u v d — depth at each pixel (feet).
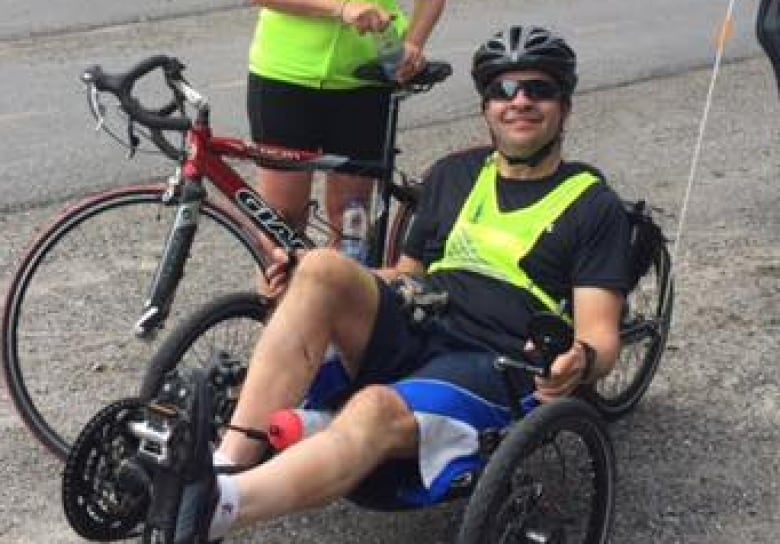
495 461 9.12
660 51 27.91
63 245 14.06
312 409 10.02
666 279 12.51
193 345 10.99
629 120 22.79
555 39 10.27
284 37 12.60
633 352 12.34
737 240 17.02
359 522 10.98
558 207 10.34
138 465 8.44
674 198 18.70
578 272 10.23
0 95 23.71
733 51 27.99
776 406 12.86
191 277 15.33
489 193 10.64
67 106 22.98
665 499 11.32
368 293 9.91
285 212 12.74
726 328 14.48
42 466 11.81
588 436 9.80
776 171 19.97
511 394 9.85
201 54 26.81
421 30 12.64
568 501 10.23
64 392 12.74
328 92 12.63
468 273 10.52
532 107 10.19
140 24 29.40
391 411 9.38
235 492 8.73
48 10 30.63
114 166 19.70
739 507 11.24
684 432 12.37
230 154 11.68
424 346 10.27
